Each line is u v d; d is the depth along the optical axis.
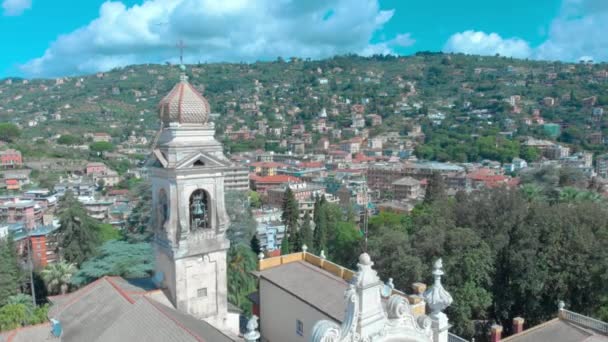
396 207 161.50
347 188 199.88
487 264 54.12
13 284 60.75
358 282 23.88
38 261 78.88
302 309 40.62
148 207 66.50
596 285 51.78
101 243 75.56
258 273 46.88
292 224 87.38
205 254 35.59
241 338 36.09
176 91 34.78
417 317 27.14
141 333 28.77
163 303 34.34
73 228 72.56
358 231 100.62
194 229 35.62
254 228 75.56
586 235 52.84
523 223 56.97
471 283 52.31
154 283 37.34
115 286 35.69
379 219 101.00
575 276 52.22
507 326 57.28
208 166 34.69
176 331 27.64
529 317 56.16
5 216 133.50
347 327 23.70
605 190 145.25
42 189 180.50
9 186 189.88
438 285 27.58
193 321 31.84
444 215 64.88
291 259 49.41
